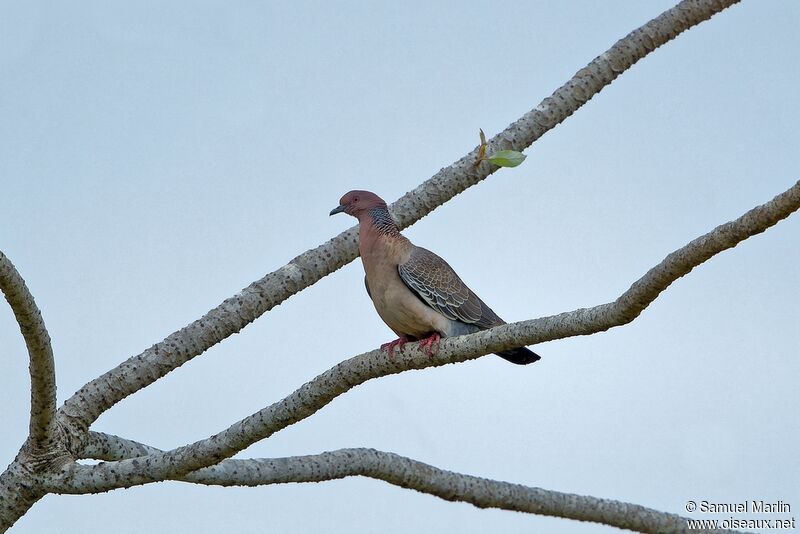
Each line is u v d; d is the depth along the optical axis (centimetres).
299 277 1234
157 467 1035
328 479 1027
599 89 1364
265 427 1040
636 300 909
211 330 1170
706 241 878
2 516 1064
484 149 1159
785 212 848
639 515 1018
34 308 972
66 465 1069
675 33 1377
